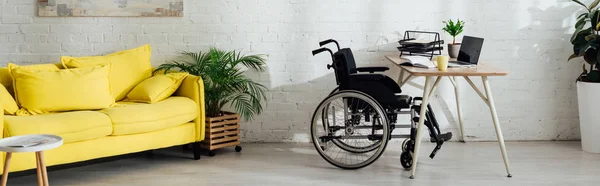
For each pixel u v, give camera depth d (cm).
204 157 509
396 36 544
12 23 538
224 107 556
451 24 518
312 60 550
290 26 545
